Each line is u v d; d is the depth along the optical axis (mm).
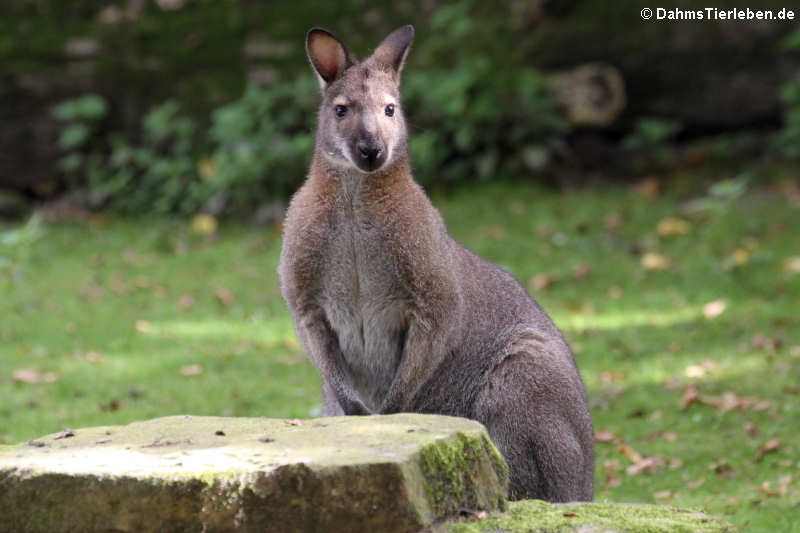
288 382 11133
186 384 11078
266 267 15547
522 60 18109
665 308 13156
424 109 17469
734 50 17906
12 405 10367
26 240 16250
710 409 10055
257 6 19062
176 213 18172
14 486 5066
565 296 13734
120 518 4977
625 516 5305
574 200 16969
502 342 7375
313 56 7281
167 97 18578
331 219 6918
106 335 12844
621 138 18672
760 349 11562
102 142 18594
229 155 17688
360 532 4859
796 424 9492
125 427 5934
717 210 15664
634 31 18031
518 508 5445
